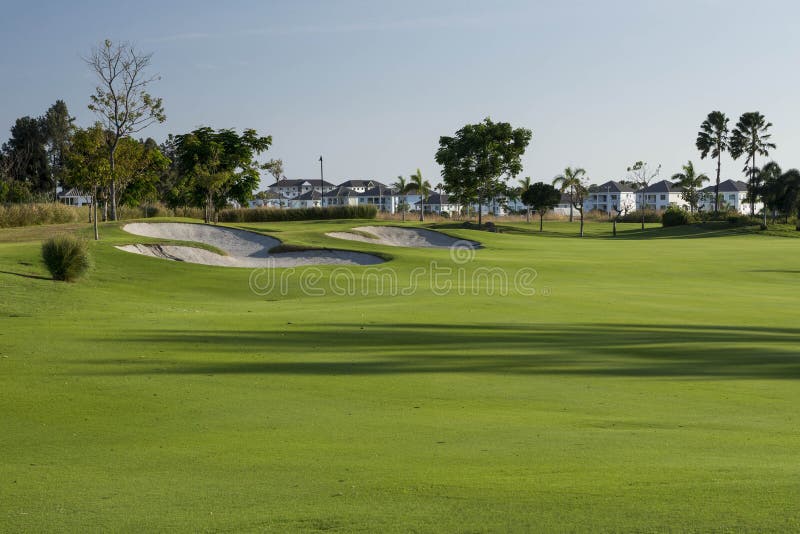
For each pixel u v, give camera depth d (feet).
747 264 154.92
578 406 36.55
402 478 23.77
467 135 313.94
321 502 21.22
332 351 52.16
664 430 31.37
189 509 20.77
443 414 34.55
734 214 369.09
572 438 29.81
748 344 57.26
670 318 74.18
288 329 62.54
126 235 147.84
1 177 328.49
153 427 31.68
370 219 306.76
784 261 161.79
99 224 162.20
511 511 19.92
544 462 25.79
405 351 52.47
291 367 46.03
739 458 26.14
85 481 23.86
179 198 285.84
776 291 107.76
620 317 74.13
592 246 214.90
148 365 45.78
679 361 49.73
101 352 49.98
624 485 22.33
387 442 29.19
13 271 96.43
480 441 29.32
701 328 66.85
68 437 29.94
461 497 21.44
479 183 315.58
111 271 110.22
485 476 23.88
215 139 281.13
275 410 35.09
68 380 41.06
